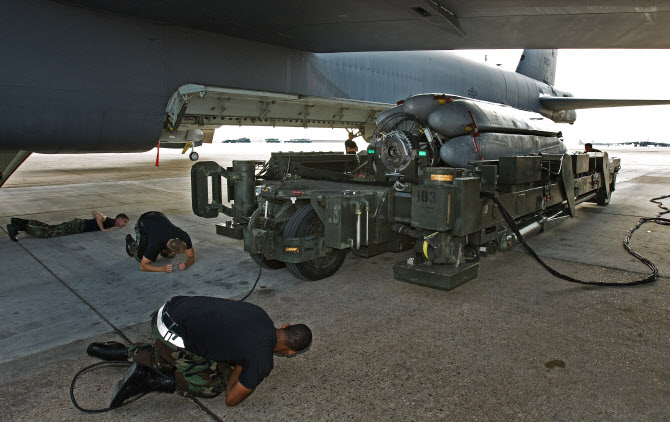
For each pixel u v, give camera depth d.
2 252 5.12
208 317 2.05
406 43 6.93
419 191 3.58
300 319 3.20
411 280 3.85
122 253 5.08
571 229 6.53
